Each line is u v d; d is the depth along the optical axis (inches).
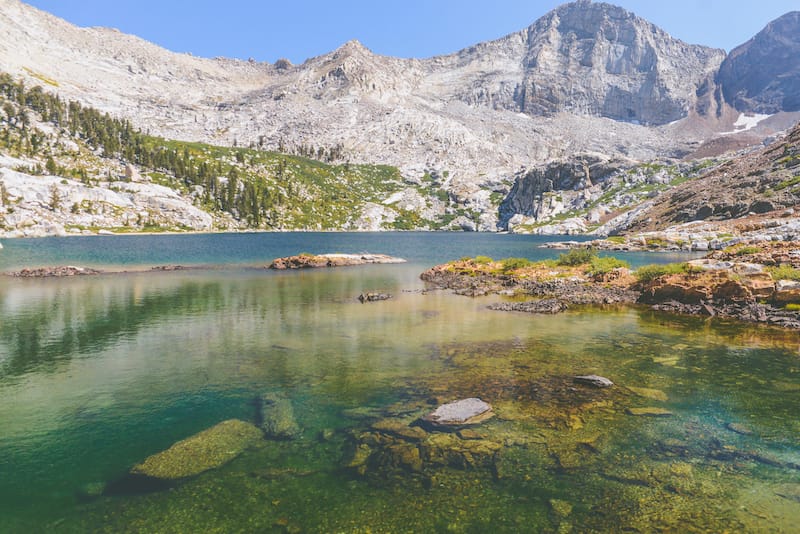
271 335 961.5
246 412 546.6
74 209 5398.6
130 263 2655.0
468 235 7706.7
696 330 999.6
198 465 418.0
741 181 4493.1
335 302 1408.7
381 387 628.1
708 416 522.6
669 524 328.8
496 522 335.0
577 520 335.9
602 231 6540.4
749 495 365.1
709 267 1392.7
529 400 573.3
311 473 403.9
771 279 1210.0
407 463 417.1
